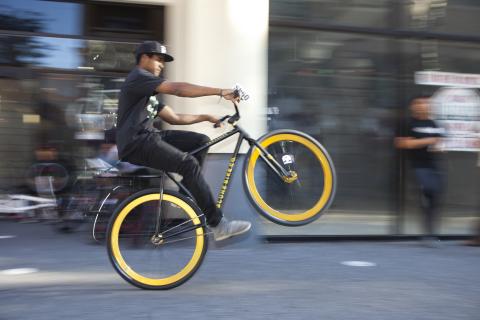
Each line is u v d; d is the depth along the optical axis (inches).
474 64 292.8
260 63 261.4
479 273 218.1
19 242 263.7
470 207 293.3
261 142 183.0
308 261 234.4
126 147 173.8
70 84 295.7
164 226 184.7
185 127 252.4
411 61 286.5
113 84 292.7
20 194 310.2
